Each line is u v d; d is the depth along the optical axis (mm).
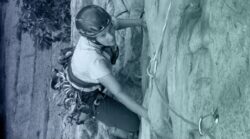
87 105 3953
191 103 2766
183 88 2883
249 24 2195
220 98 2453
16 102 12734
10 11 13156
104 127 4980
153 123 3465
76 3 6551
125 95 3627
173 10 3131
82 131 5625
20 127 12445
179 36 2982
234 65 2324
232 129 2334
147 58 3977
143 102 3830
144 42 4047
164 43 3266
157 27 3436
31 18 10031
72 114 4090
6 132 13469
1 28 13852
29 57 11828
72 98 3916
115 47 3785
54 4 9648
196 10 2875
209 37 2564
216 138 2488
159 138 3531
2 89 13766
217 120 2463
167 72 3154
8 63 13141
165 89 3279
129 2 4555
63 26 9906
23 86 12148
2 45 13836
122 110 4047
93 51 3609
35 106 11617
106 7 5074
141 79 4285
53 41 10172
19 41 12555
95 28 3459
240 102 2273
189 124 2805
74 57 3752
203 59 2656
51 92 10656
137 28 4305
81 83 3797
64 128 7258
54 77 4066
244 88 2244
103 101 4000
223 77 2428
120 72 4504
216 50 2496
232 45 2338
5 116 13445
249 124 2203
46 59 10992
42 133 11266
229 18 2355
